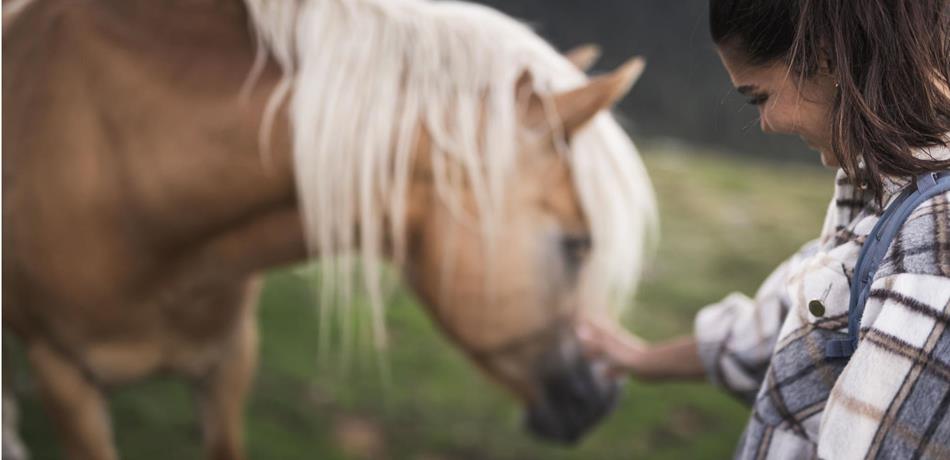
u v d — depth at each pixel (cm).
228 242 154
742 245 479
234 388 187
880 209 78
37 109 148
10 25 156
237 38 147
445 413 301
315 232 144
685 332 375
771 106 81
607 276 154
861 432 70
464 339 156
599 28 1089
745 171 635
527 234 147
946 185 72
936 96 73
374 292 148
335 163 140
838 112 75
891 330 69
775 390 84
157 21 148
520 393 161
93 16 148
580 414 166
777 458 84
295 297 346
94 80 146
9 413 206
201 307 165
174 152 144
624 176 151
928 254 69
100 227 150
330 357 316
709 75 1001
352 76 141
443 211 146
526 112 145
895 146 73
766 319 111
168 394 286
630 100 1011
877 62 73
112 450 175
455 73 144
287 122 142
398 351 327
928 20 73
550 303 152
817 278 81
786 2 75
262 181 145
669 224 488
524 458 287
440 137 141
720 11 80
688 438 306
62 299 156
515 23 155
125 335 162
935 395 67
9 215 151
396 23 145
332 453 272
